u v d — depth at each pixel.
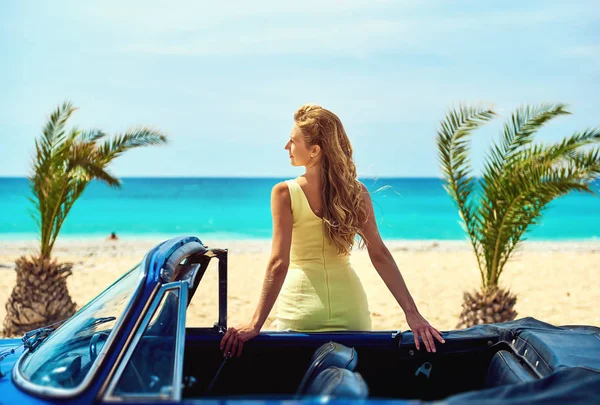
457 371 3.47
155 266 2.89
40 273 7.84
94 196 62.53
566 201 54.94
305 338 3.43
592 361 2.91
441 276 14.30
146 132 8.33
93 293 11.31
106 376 2.54
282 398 2.33
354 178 3.67
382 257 3.67
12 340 3.54
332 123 3.62
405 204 55.56
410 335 3.47
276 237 3.53
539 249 25.14
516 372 3.03
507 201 7.07
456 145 7.39
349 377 2.59
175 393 2.45
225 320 3.59
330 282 3.59
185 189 75.94
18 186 83.31
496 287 7.54
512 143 7.20
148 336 2.72
